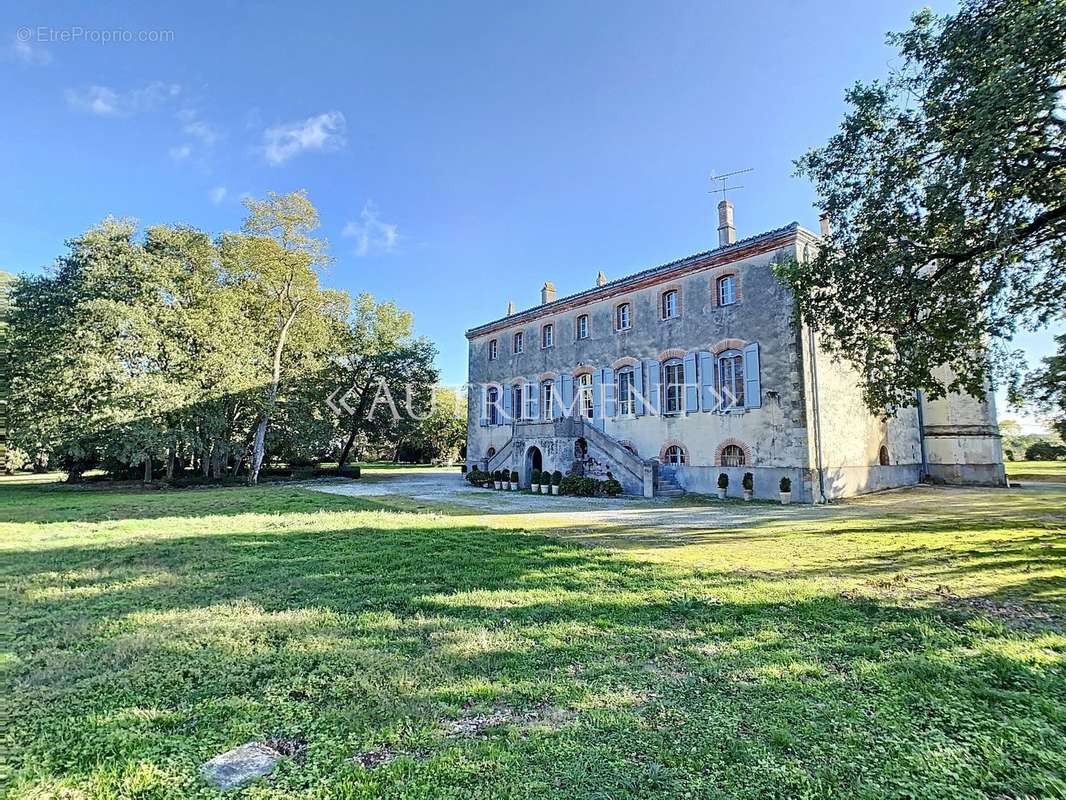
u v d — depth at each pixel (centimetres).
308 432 3072
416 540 952
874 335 1143
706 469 1984
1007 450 3991
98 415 2091
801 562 770
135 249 2392
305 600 584
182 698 350
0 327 2267
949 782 257
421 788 251
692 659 414
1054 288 1045
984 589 608
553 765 271
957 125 926
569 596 592
